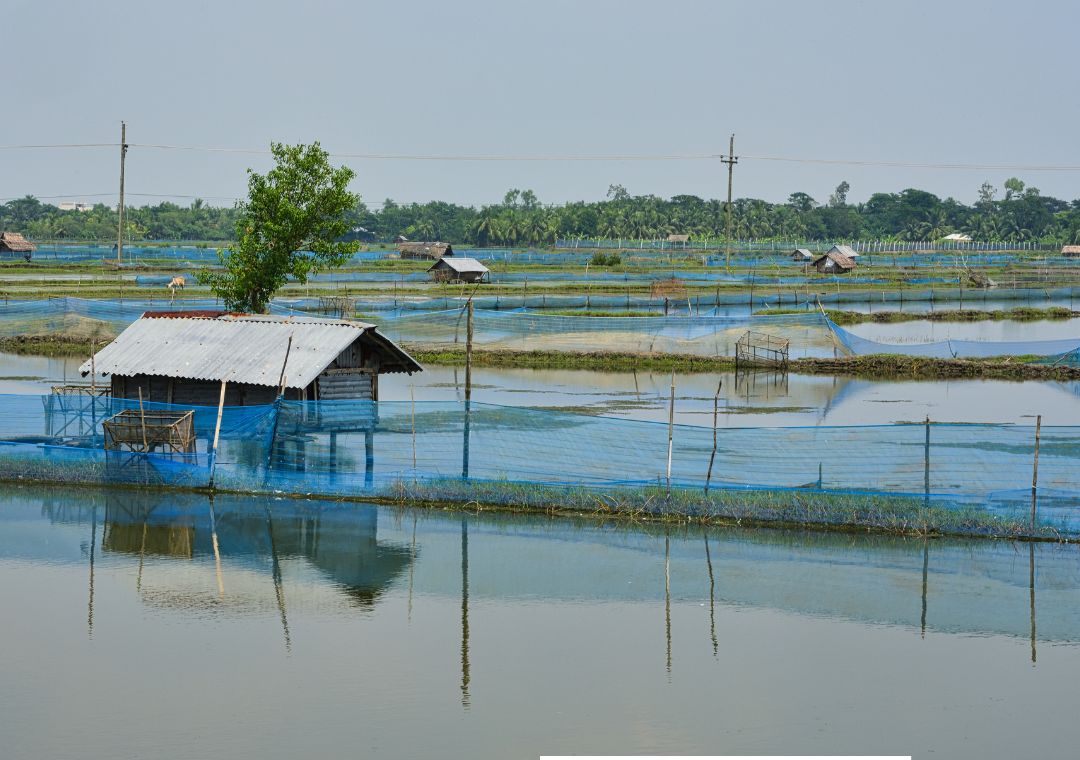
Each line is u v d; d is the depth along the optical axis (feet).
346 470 118.42
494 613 86.33
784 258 628.69
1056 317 319.68
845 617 86.12
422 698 70.90
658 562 98.22
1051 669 76.79
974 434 134.82
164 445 118.52
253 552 100.42
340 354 126.41
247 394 124.06
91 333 233.96
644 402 175.32
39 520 108.99
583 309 302.25
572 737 65.67
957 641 81.66
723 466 117.70
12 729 66.18
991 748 65.16
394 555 99.81
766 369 217.77
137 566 96.89
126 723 67.05
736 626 84.23
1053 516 103.35
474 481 113.09
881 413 166.20
